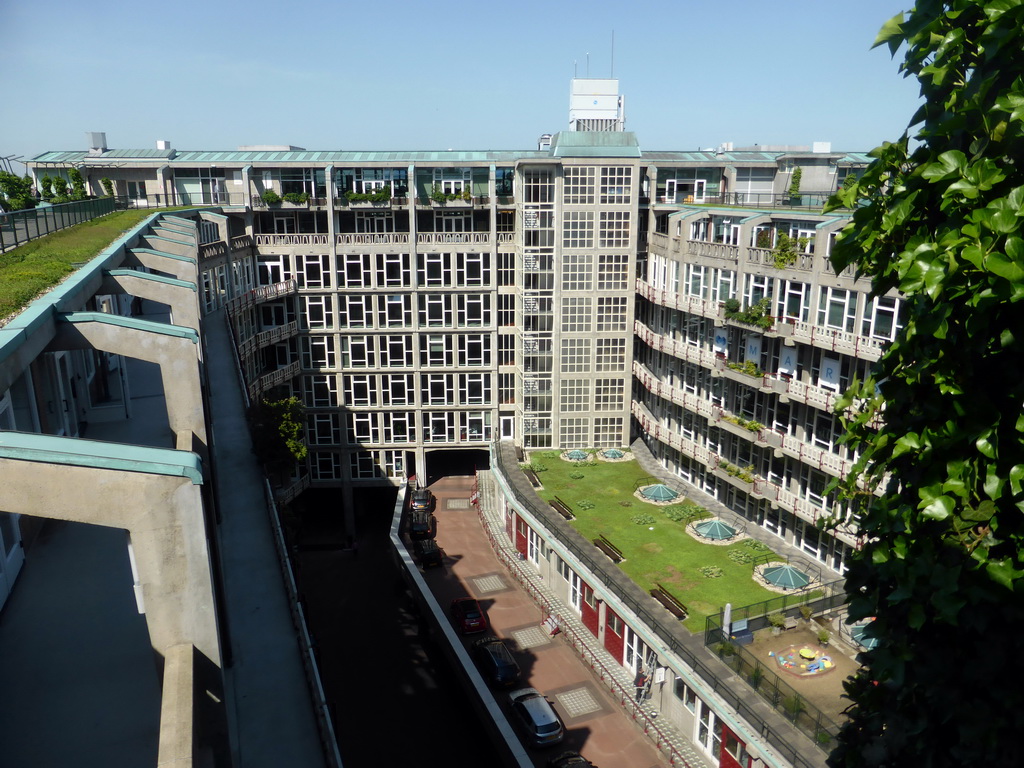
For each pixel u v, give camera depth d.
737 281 41.66
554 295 56.50
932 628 7.75
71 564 14.69
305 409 60.44
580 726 34.62
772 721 26.12
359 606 49.44
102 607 13.19
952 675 7.33
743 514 45.38
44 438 8.94
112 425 23.98
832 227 34.34
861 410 9.11
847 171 58.25
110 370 26.97
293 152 62.09
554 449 59.31
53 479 8.62
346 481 62.12
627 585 37.34
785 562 39.00
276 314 58.72
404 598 50.56
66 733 10.09
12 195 36.34
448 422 62.44
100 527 16.31
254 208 56.12
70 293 15.77
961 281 6.67
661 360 54.78
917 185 7.80
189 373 15.41
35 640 12.19
